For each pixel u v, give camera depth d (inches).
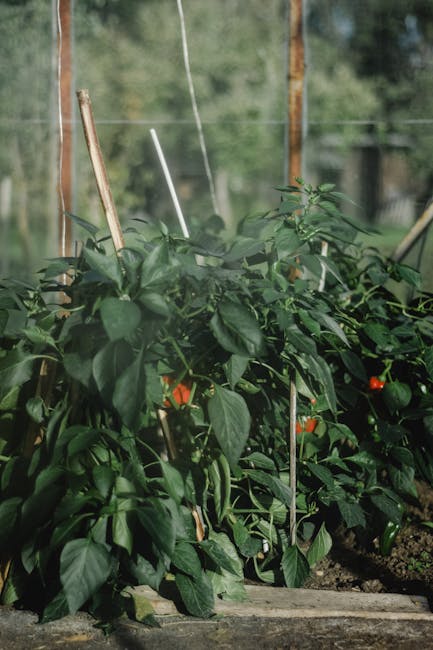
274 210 119.3
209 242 123.3
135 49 715.4
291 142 192.1
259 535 116.3
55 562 104.5
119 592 103.7
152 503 95.0
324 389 110.3
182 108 742.5
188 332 104.5
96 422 100.3
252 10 770.2
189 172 744.3
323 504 125.5
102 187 103.1
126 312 87.7
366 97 699.4
